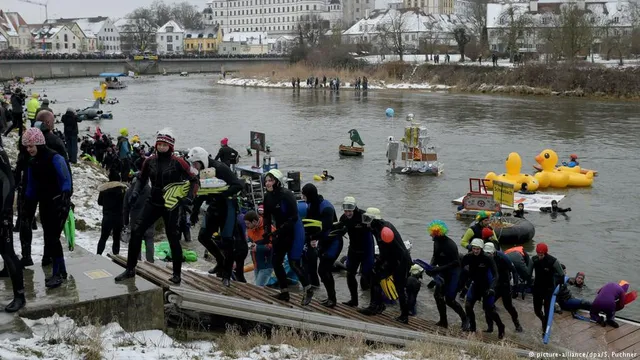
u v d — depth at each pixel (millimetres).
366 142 40344
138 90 90438
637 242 19219
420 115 56281
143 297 8359
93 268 9289
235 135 44094
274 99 74938
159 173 8742
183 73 132375
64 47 185875
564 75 80812
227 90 91250
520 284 14109
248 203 20125
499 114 56812
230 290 10344
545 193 26109
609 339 11969
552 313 12203
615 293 12766
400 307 12344
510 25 110812
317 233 11211
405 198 24922
